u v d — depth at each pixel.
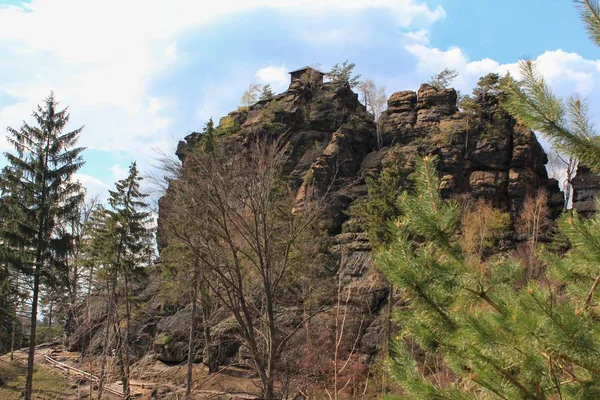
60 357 38.03
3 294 30.08
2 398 30.80
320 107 53.78
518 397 5.14
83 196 32.47
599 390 4.78
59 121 32.00
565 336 4.16
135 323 35.31
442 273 5.12
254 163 19.89
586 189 37.69
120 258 33.44
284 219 21.78
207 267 20.23
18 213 30.19
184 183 19.34
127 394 22.86
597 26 4.79
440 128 47.59
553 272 5.89
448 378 8.88
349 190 42.44
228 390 26.83
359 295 29.91
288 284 24.09
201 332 31.86
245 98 65.38
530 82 4.89
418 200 5.30
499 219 37.00
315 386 20.97
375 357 25.09
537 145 44.53
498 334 4.91
